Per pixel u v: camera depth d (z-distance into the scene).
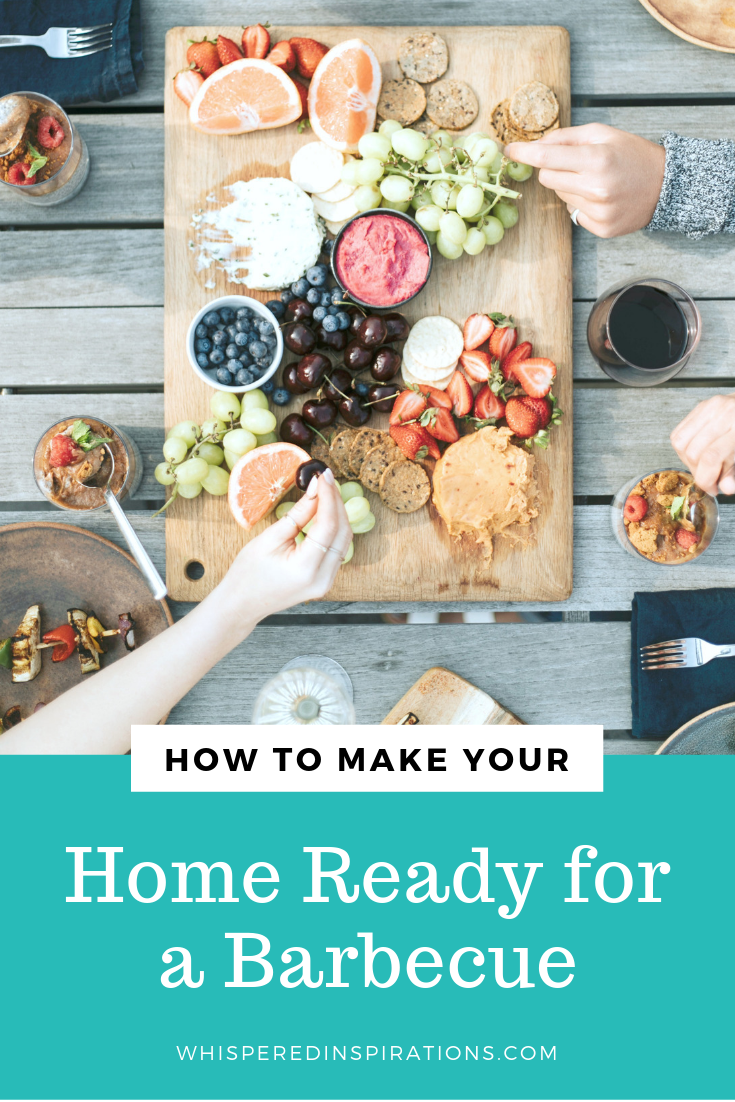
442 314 1.22
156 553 1.26
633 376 1.15
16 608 1.24
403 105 1.20
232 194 1.20
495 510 1.20
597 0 1.26
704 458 1.13
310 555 1.03
